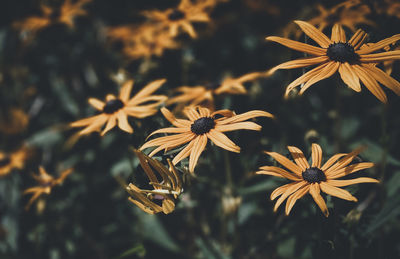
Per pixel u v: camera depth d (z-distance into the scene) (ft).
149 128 1.63
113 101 1.67
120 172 2.23
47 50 2.92
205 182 1.88
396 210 1.61
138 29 2.43
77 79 2.80
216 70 2.48
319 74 1.41
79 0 2.61
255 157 1.75
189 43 2.27
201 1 2.17
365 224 1.63
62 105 2.69
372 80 1.39
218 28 2.54
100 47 2.86
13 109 2.71
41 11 2.70
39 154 2.43
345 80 1.39
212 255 1.91
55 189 1.92
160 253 2.11
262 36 2.65
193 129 1.48
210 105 1.80
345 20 1.73
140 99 1.68
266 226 2.01
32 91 2.81
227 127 1.47
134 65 2.23
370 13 1.69
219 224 2.09
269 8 2.60
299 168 1.46
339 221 1.54
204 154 1.53
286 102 1.94
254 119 1.62
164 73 2.17
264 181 1.91
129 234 2.19
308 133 1.69
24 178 2.30
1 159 2.22
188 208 1.94
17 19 2.99
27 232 2.26
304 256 1.80
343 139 2.13
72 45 2.89
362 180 1.40
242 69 2.56
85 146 2.34
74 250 2.20
